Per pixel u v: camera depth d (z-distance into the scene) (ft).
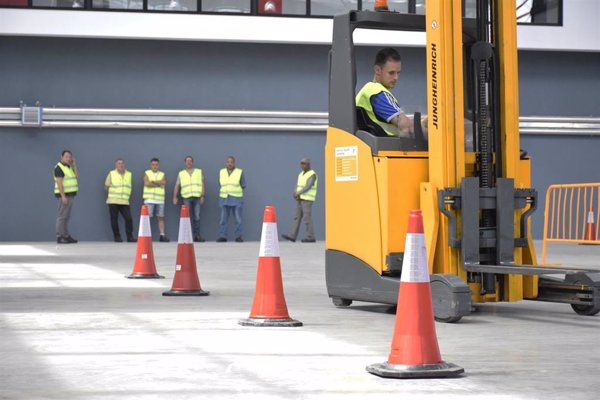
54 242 156.04
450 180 50.08
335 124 53.93
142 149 162.91
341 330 44.57
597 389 30.09
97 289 66.39
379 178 51.11
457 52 50.08
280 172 166.50
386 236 50.72
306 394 29.14
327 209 54.85
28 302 57.62
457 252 50.24
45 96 160.25
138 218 163.02
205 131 164.66
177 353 37.40
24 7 155.22
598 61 173.37
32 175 159.94
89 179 161.27
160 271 84.58
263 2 161.17
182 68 163.53
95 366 34.37
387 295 50.67
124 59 162.09
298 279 76.59
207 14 159.12
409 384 30.78
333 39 53.98
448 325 46.75
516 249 52.42
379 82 55.21
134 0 158.10
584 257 110.11
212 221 164.76
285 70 166.09
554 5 167.12
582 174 173.58
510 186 51.11
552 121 171.32
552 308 55.36
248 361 35.45
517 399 28.48
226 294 63.16
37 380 31.65
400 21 53.36
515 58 51.88
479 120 51.57
